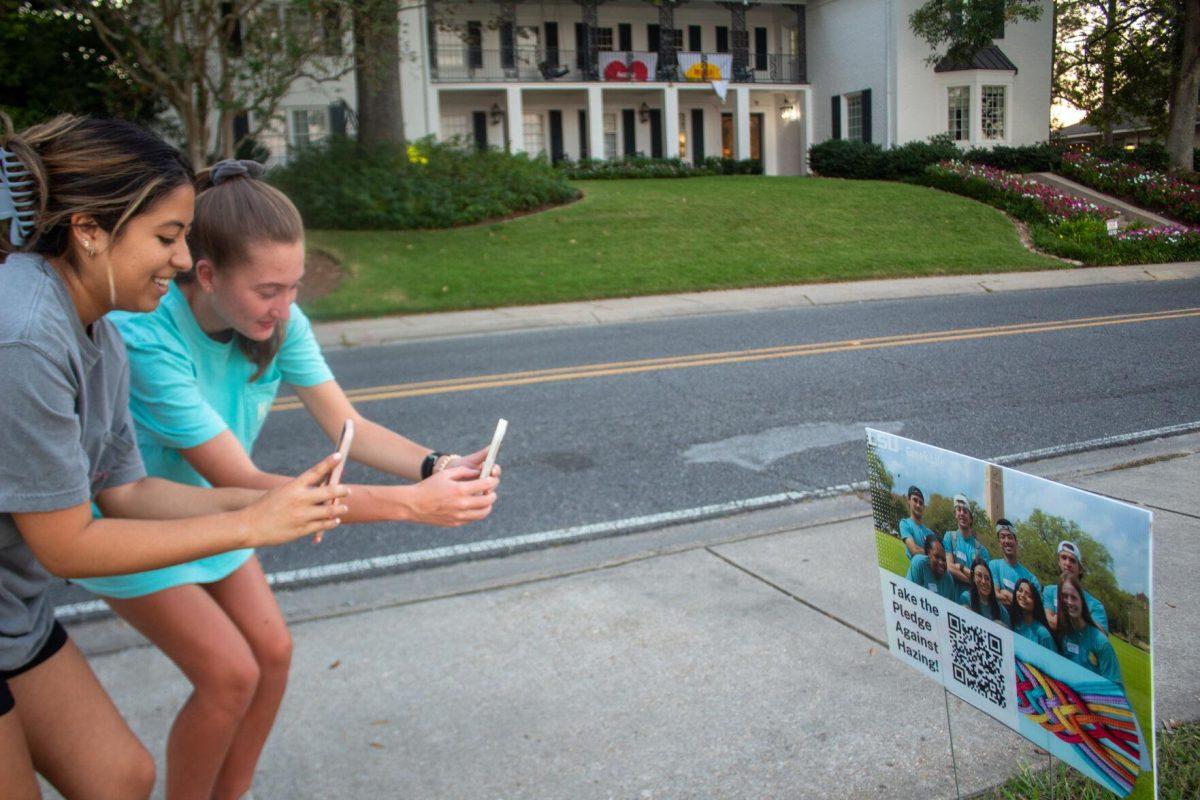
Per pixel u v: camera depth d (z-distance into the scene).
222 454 2.15
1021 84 31.48
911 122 30.94
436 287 13.65
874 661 3.11
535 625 3.53
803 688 2.97
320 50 16.50
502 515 4.93
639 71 32.19
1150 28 33.62
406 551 4.48
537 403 7.30
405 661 3.31
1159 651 2.95
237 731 2.39
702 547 4.22
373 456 2.45
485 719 2.91
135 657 3.46
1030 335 9.51
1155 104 36.78
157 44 14.55
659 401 7.25
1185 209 22.08
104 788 1.78
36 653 1.73
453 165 19.08
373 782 2.64
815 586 3.71
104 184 1.50
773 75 35.09
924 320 10.88
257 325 2.10
